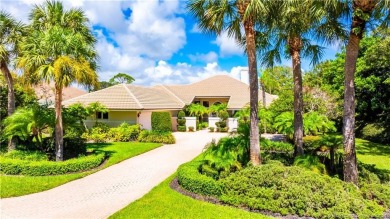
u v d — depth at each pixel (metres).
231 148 11.71
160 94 35.97
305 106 25.70
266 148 17.55
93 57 15.79
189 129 34.41
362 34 9.55
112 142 23.41
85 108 23.08
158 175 13.09
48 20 15.34
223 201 9.20
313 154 12.44
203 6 10.55
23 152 15.07
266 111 27.27
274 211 8.40
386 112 22.81
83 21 15.94
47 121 15.42
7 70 16.69
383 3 8.95
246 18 10.19
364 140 25.33
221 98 39.66
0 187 10.82
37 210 8.75
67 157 16.12
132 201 9.55
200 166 11.97
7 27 16.02
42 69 13.06
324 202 8.22
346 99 9.91
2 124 15.97
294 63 13.26
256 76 10.80
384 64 19.73
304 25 11.24
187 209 8.45
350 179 9.80
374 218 7.88
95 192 10.62
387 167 14.48
